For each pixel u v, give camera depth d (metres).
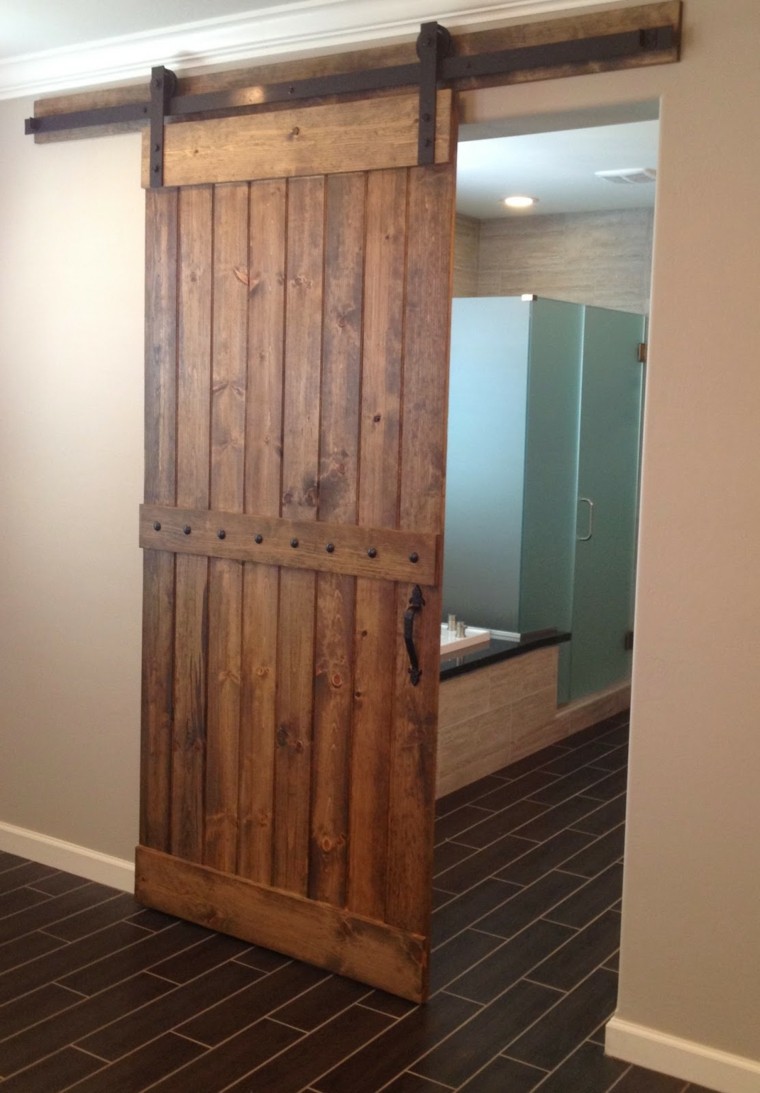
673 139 2.53
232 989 3.02
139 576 3.52
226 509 3.26
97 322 3.54
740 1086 2.60
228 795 3.33
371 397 2.98
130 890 3.62
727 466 2.52
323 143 2.99
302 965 3.18
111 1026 2.82
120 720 3.61
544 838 4.14
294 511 3.13
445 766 4.54
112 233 3.48
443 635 4.86
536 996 3.01
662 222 2.55
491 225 6.12
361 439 3.00
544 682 5.20
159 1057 2.69
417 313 2.89
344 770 3.10
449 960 3.20
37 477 3.72
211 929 3.37
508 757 4.96
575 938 3.35
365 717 3.05
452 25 2.84
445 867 3.86
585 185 5.16
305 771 3.17
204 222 3.22
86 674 3.68
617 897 3.65
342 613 3.07
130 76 3.42
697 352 2.53
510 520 5.04
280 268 3.10
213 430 3.26
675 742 2.63
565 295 5.95
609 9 2.61
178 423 3.33
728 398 2.51
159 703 3.44
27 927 3.36
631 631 6.10
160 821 3.47
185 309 3.28
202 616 3.33
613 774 4.89
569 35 2.66
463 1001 2.98
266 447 3.17
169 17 3.15
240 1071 2.64
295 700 3.17
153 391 3.36
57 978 3.05
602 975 3.13
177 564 3.37
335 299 3.01
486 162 4.71
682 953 2.66
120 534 3.55
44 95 3.61
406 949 2.99
